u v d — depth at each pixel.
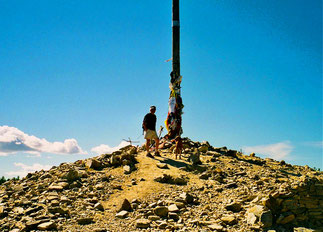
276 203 7.64
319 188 7.91
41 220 6.71
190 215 7.33
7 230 6.47
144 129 11.53
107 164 10.84
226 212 7.42
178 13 13.50
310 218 7.57
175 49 13.28
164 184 9.16
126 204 7.62
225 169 10.59
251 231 6.68
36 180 9.99
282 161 13.29
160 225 6.73
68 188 8.93
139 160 11.13
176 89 12.84
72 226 6.68
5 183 10.13
